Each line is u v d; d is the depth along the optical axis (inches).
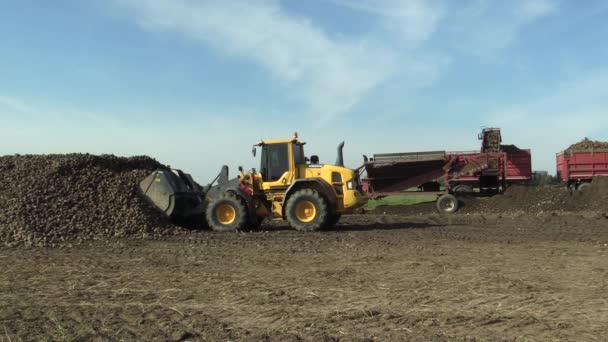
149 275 313.9
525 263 343.3
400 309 231.9
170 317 224.5
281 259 366.6
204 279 300.2
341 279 295.9
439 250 403.2
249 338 195.8
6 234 459.2
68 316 227.5
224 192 556.4
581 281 285.0
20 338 197.3
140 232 502.3
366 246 427.8
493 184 933.8
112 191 542.6
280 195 566.9
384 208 911.7
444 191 876.6
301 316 223.1
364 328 205.8
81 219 501.4
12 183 536.7
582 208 812.6
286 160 567.5
